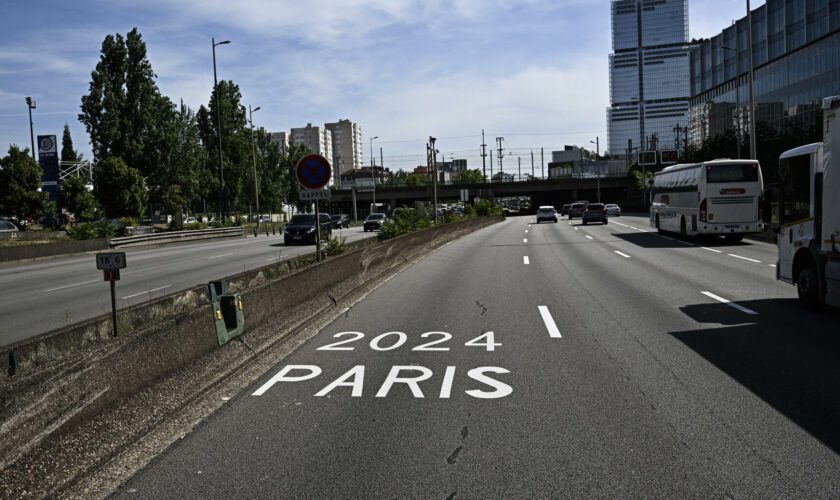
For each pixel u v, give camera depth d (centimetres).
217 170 8275
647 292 1379
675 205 3206
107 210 6612
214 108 8319
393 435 535
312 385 701
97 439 496
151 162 7044
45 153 6144
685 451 487
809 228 1109
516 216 11675
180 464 482
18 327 1139
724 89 9131
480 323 1055
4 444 414
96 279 1992
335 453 497
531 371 739
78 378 495
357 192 11525
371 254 1712
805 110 6969
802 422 547
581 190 11975
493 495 418
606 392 648
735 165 2717
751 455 477
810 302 1103
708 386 661
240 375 750
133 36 6762
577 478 442
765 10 7850
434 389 675
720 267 1852
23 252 2881
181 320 673
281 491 431
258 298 903
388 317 1131
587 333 952
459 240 3684
